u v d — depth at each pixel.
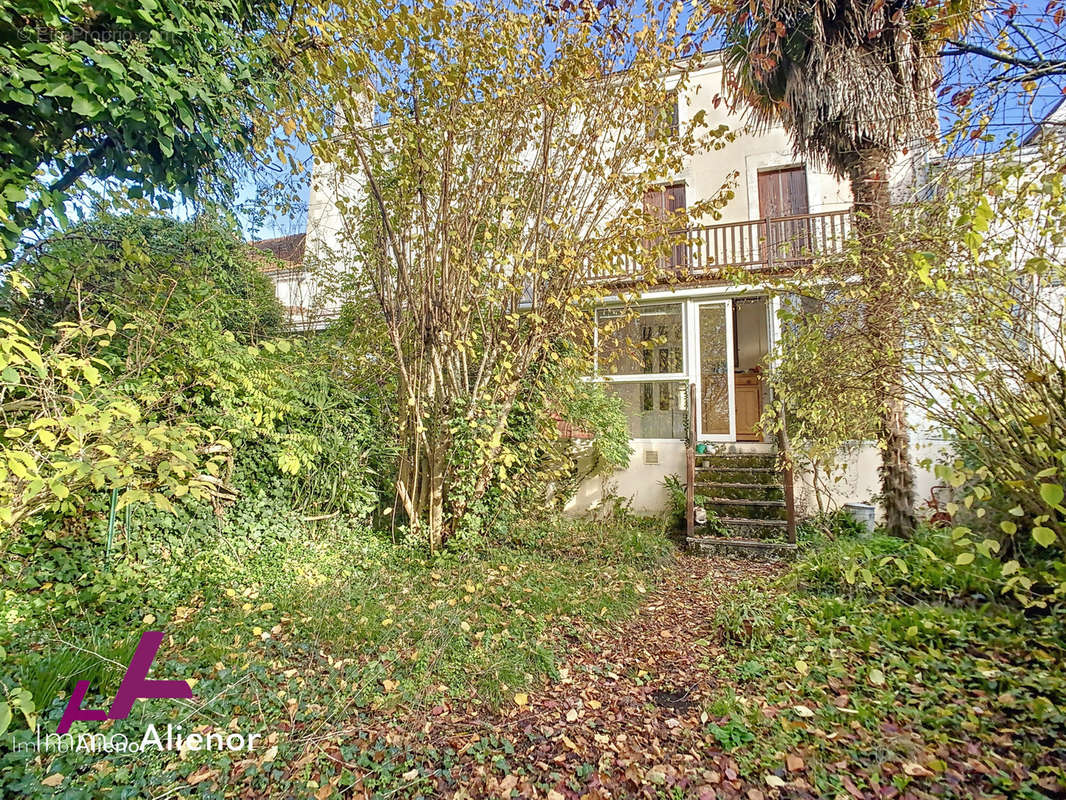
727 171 9.00
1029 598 3.09
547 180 5.82
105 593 3.77
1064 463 2.27
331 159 4.98
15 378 2.42
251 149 4.12
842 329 4.20
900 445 5.46
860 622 3.34
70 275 4.24
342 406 6.49
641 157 6.07
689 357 8.09
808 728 2.41
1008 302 2.71
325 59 4.02
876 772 2.07
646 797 2.14
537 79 5.18
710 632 3.78
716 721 2.61
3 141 2.72
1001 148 3.12
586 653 3.54
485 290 5.91
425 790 2.21
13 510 2.59
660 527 6.70
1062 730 2.17
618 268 5.91
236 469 5.42
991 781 1.96
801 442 6.40
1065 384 2.46
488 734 2.62
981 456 2.88
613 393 8.39
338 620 3.72
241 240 6.28
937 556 3.65
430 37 4.75
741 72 5.62
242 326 6.49
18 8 2.41
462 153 5.59
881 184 5.19
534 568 5.04
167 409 4.63
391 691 2.93
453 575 4.91
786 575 4.52
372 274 6.36
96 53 2.46
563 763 2.40
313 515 5.91
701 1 4.67
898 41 4.48
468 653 3.34
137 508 4.64
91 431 2.40
